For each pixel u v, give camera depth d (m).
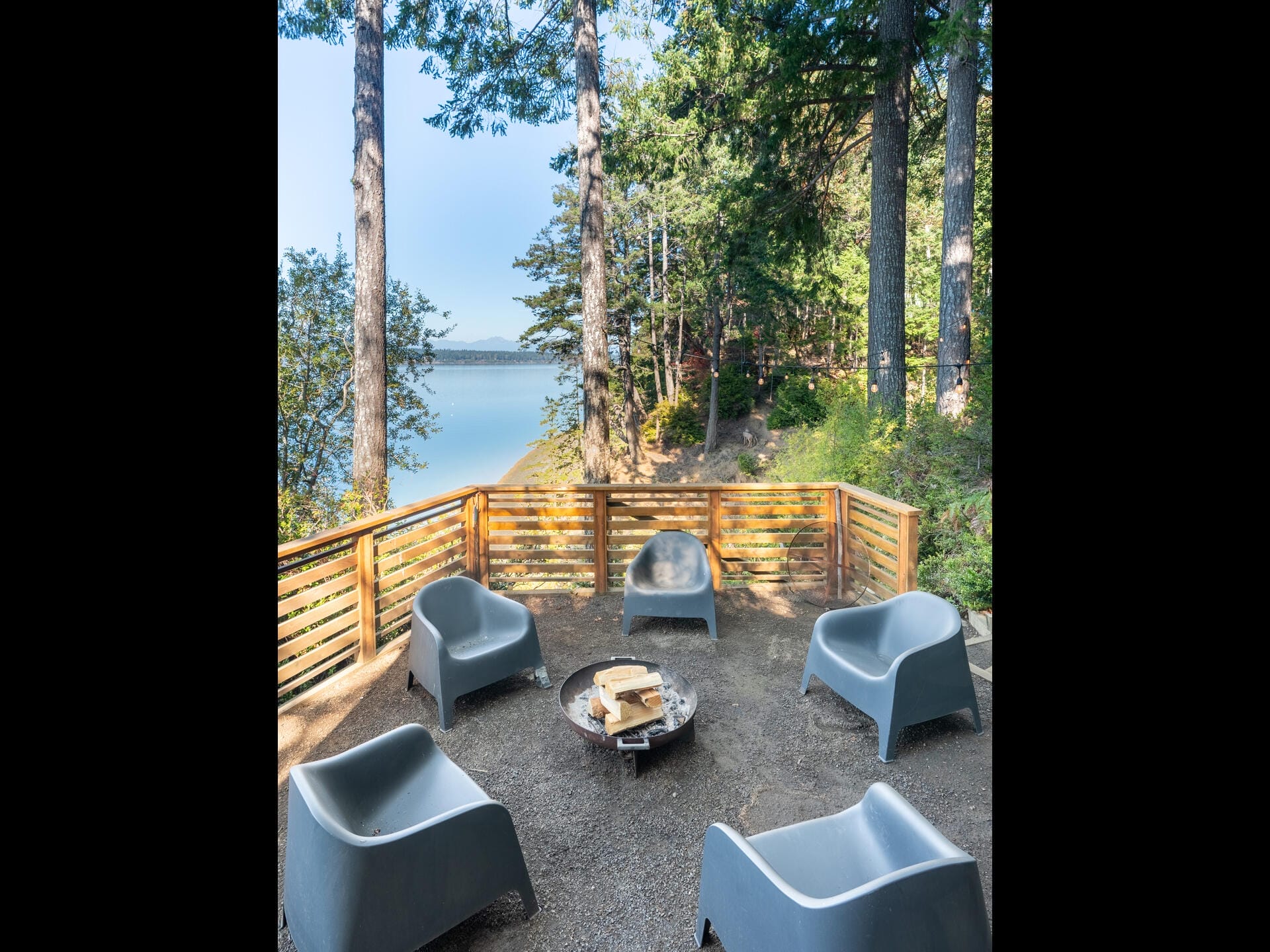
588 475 8.90
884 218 8.20
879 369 8.18
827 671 3.53
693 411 21.00
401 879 1.97
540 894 2.38
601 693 3.12
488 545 5.53
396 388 11.52
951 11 6.91
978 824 2.73
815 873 2.05
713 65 9.70
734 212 10.03
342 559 4.07
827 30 7.66
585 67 8.52
